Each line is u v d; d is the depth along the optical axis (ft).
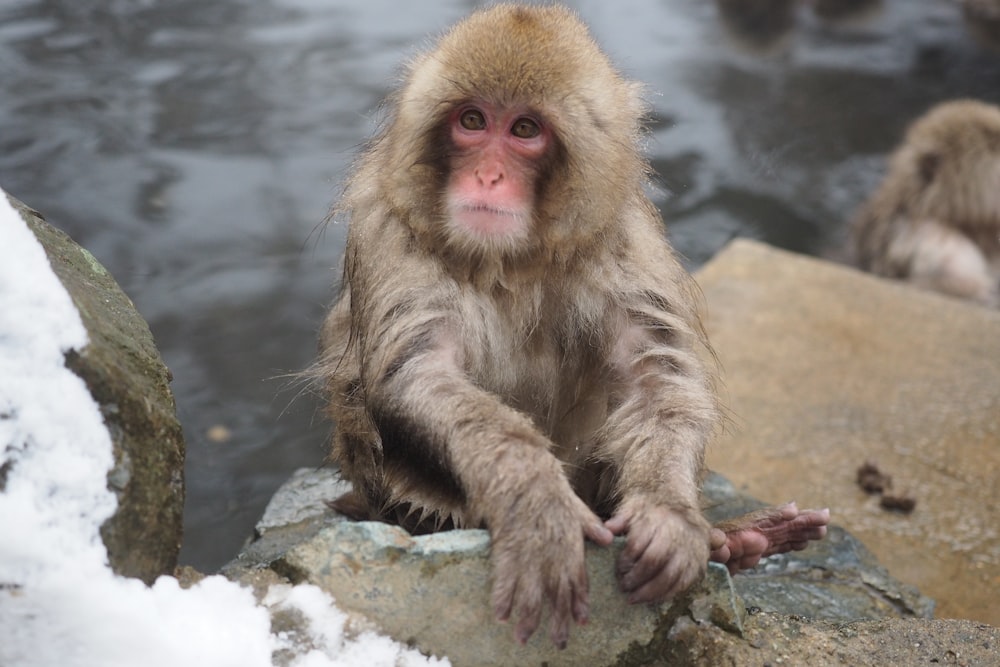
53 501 11.31
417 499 15.07
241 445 32.24
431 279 15.72
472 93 15.01
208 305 36.88
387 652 12.76
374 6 56.90
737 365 29.99
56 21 53.47
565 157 15.19
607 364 16.79
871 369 30.01
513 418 14.16
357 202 16.52
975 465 26.58
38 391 11.35
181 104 47.21
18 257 11.64
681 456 14.74
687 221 43.78
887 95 53.42
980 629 14.40
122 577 11.75
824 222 45.14
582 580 12.70
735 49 56.54
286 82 49.16
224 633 12.12
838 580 19.15
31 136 44.16
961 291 42.73
